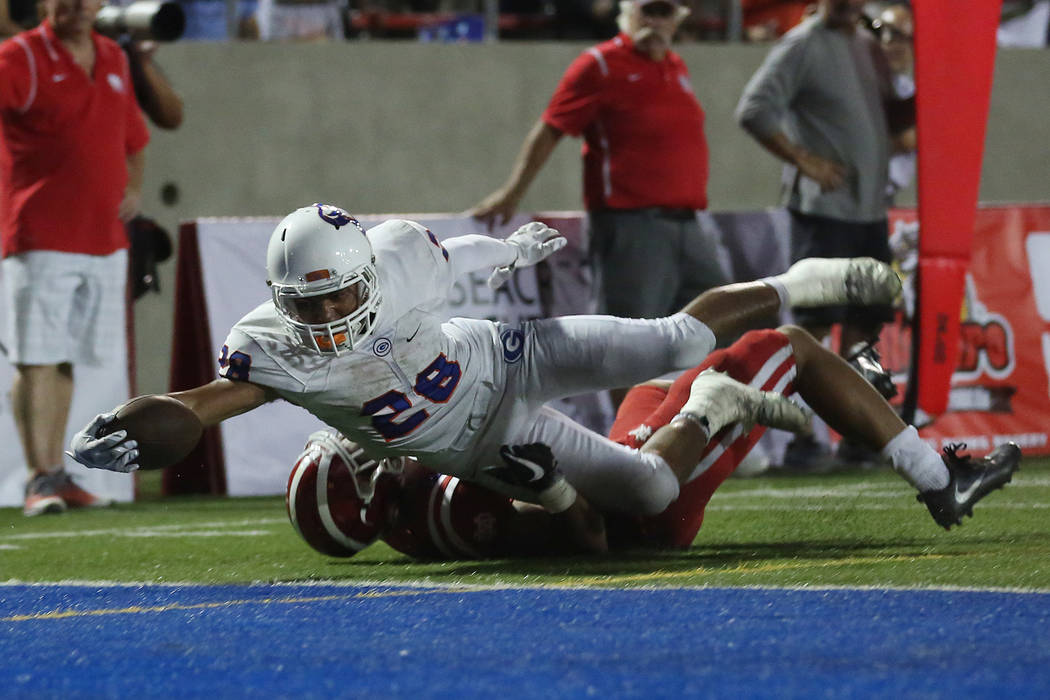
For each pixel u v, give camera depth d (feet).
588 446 46.37
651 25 80.23
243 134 118.52
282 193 119.55
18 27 94.12
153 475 103.19
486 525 47.78
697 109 83.30
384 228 43.39
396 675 27.45
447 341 43.88
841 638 30.35
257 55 118.62
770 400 48.11
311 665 28.71
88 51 77.10
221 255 87.92
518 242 48.14
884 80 86.99
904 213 94.79
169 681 27.48
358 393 42.42
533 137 83.82
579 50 126.00
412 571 46.11
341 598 38.78
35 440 77.92
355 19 123.95
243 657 29.84
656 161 81.41
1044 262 99.04
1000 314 97.30
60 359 78.13
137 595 41.32
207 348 87.10
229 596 40.29
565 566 45.24
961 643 29.53
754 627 31.94
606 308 82.94
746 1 128.36
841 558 45.11
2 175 77.20
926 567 41.93
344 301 40.22
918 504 63.77
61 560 53.31
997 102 133.69
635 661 28.30
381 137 121.60
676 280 83.30
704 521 59.67
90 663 29.63
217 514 75.00
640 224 81.76
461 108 123.34
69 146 76.48
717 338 47.26
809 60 84.58
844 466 90.33
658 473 46.65
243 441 88.22
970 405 96.02
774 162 129.18
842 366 49.44
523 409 45.62
